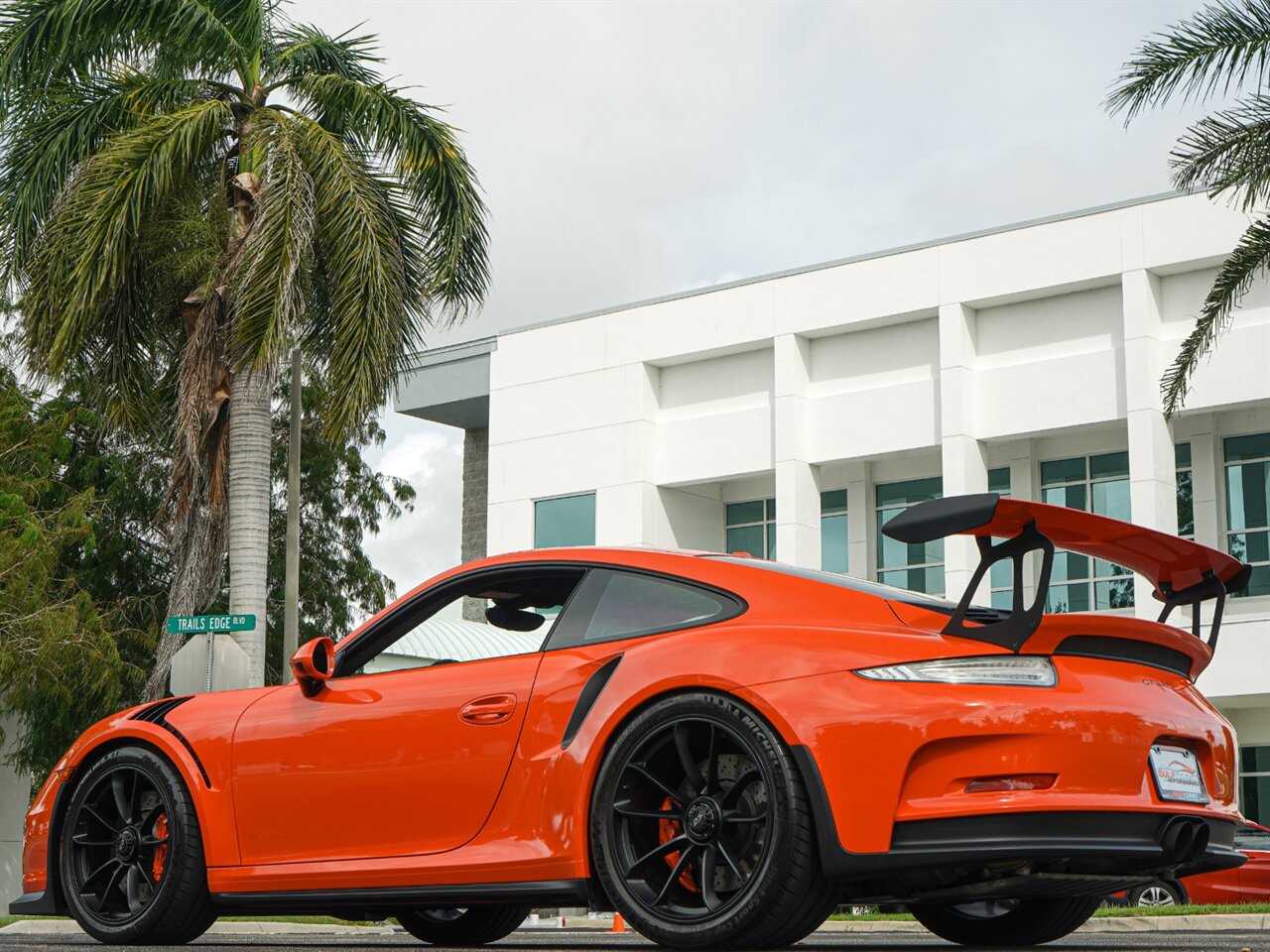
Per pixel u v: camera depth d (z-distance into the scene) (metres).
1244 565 4.47
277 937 7.96
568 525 33.44
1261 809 25.09
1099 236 27.09
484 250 17.78
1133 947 4.70
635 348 32.78
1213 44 16.09
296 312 15.77
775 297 30.88
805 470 30.39
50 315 16.27
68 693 22.34
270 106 17.30
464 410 36.75
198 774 5.03
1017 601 4.02
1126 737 3.97
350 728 4.79
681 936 4.04
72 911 5.23
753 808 4.04
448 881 4.47
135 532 29.56
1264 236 16.98
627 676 4.30
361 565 32.09
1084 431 28.27
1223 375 25.77
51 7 16.59
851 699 3.94
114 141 16.47
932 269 28.95
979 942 5.22
